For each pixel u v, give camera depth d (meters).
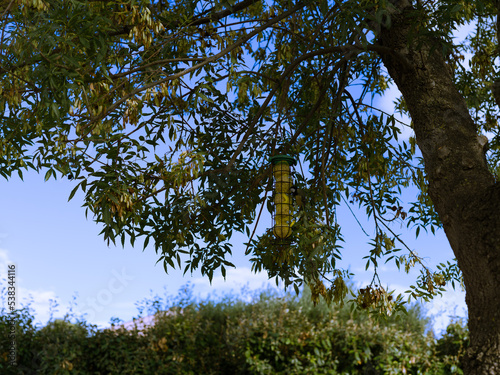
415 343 8.08
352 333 8.03
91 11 3.02
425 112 3.54
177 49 4.04
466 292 3.08
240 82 3.61
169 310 8.62
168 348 8.14
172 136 4.53
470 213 3.06
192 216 4.11
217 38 4.12
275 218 3.99
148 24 3.30
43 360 7.12
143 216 4.00
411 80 3.66
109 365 7.58
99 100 3.39
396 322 8.46
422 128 3.54
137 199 3.74
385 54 3.88
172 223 4.07
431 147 3.44
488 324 2.88
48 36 2.81
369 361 8.03
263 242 4.09
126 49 3.68
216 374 8.29
